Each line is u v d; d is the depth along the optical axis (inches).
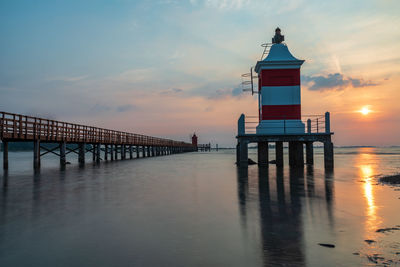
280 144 754.2
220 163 1076.5
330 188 381.4
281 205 275.6
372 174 585.3
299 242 169.8
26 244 169.8
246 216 234.4
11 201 303.9
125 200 309.3
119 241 175.0
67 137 909.8
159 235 186.5
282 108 701.9
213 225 208.8
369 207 264.1
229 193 350.0
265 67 708.7
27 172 655.8
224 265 138.9
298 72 705.6
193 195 339.0
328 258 145.7
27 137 728.3
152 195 341.1
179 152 3164.4
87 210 260.4
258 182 449.1
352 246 162.4
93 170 721.0
